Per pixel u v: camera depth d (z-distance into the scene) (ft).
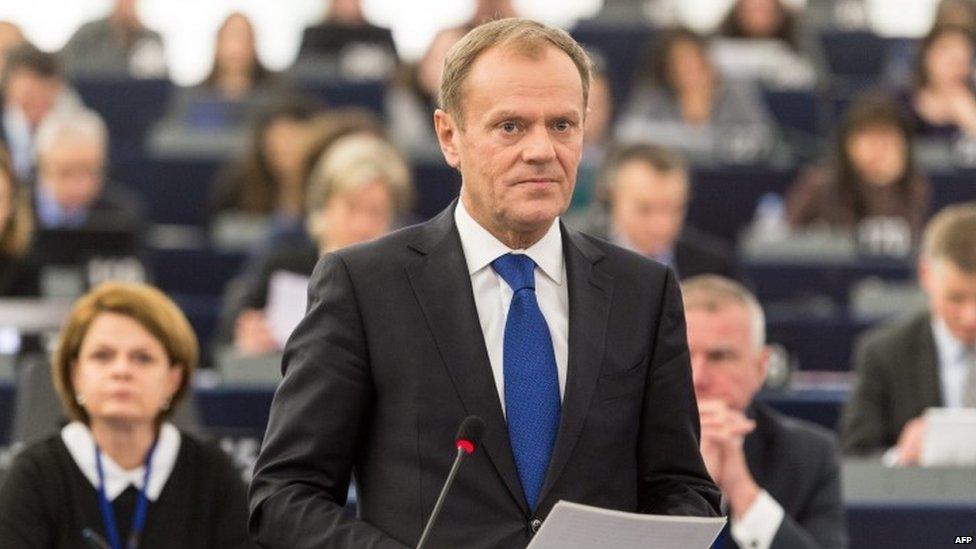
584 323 20.40
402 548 19.29
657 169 49.88
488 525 19.69
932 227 41.63
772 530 30.09
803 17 91.50
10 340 46.65
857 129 63.57
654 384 20.65
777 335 49.83
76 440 29.63
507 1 87.10
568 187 19.97
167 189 73.00
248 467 34.88
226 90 80.79
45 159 61.87
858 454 40.45
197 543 29.60
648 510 20.48
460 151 20.25
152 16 96.12
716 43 82.94
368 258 20.67
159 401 29.78
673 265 50.44
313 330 20.47
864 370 41.37
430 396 20.02
